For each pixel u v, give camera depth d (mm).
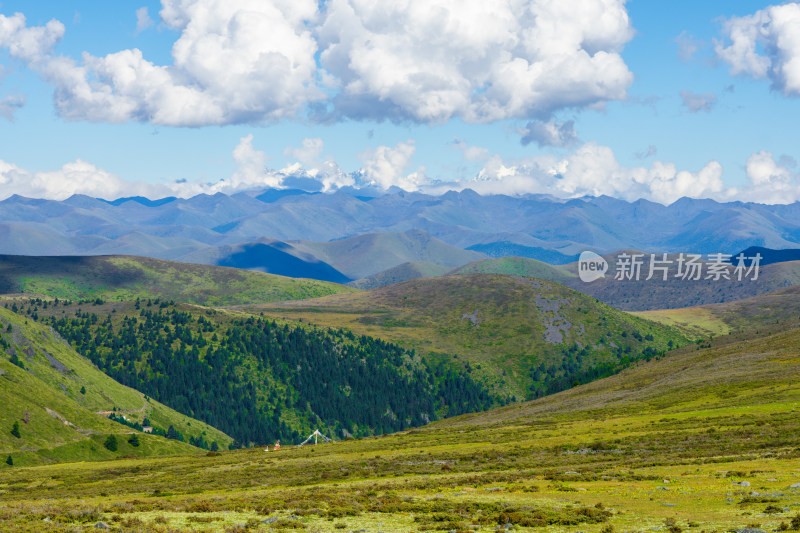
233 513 43594
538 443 91375
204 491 70688
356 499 48469
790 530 29094
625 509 38094
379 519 39562
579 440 89438
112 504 50188
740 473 48281
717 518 33531
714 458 59750
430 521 38312
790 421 78562
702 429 82938
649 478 51281
